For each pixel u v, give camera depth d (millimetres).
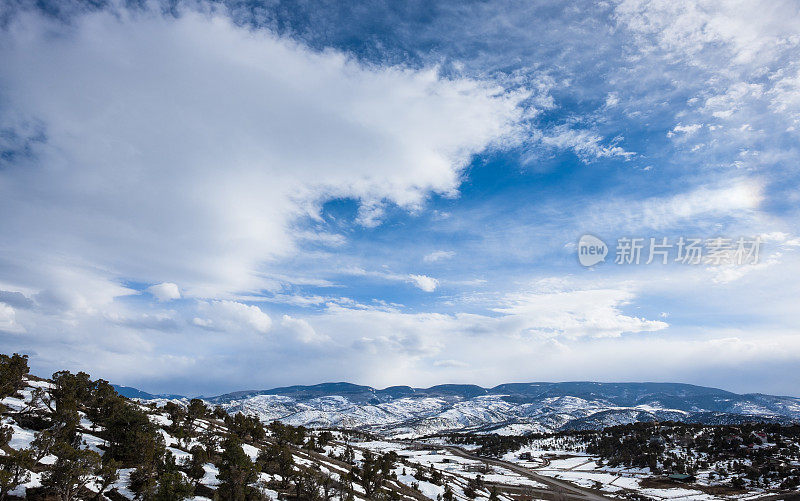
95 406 93000
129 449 72000
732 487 184875
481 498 154000
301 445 160750
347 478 116000
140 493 62594
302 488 86625
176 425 108188
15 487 51625
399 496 116938
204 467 84500
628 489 192250
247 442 126562
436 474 162750
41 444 56375
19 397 87250
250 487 76938
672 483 198500
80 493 57500
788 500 158125
